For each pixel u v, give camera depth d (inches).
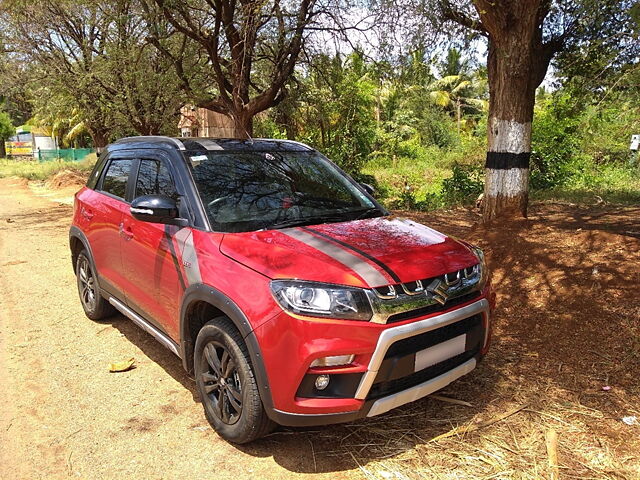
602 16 239.8
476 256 133.6
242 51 387.5
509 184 247.8
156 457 119.3
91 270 195.3
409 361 111.0
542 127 538.0
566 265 201.6
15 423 134.3
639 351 152.2
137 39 469.1
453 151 1121.4
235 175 150.5
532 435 122.0
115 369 161.8
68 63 567.8
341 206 155.8
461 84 1437.0
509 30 229.1
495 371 152.3
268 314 107.9
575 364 151.8
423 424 128.2
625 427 123.2
